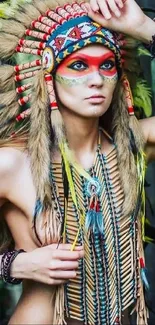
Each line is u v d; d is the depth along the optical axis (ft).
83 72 6.17
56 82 6.27
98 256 6.39
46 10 6.44
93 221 6.34
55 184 6.33
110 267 6.44
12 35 6.49
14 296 9.74
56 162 6.36
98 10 6.25
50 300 6.39
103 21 6.27
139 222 6.59
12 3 6.63
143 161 6.59
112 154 6.58
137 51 6.81
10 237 6.71
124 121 6.59
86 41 6.12
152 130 6.77
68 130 6.39
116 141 6.59
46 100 6.29
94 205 6.36
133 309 6.63
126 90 6.58
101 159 6.52
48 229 6.26
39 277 6.12
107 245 6.42
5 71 6.45
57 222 6.28
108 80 6.23
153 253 9.62
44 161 6.26
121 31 6.48
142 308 6.59
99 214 6.37
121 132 6.59
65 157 6.29
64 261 6.06
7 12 6.59
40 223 6.27
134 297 6.55
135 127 6.58
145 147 6.84
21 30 6.47
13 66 6.45
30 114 6.36
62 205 6.31
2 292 9.73
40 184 6.23
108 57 6.21
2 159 6.27
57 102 6.33
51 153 6.35
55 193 6.31
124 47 6.59
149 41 6.59
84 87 6.17
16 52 6.50
